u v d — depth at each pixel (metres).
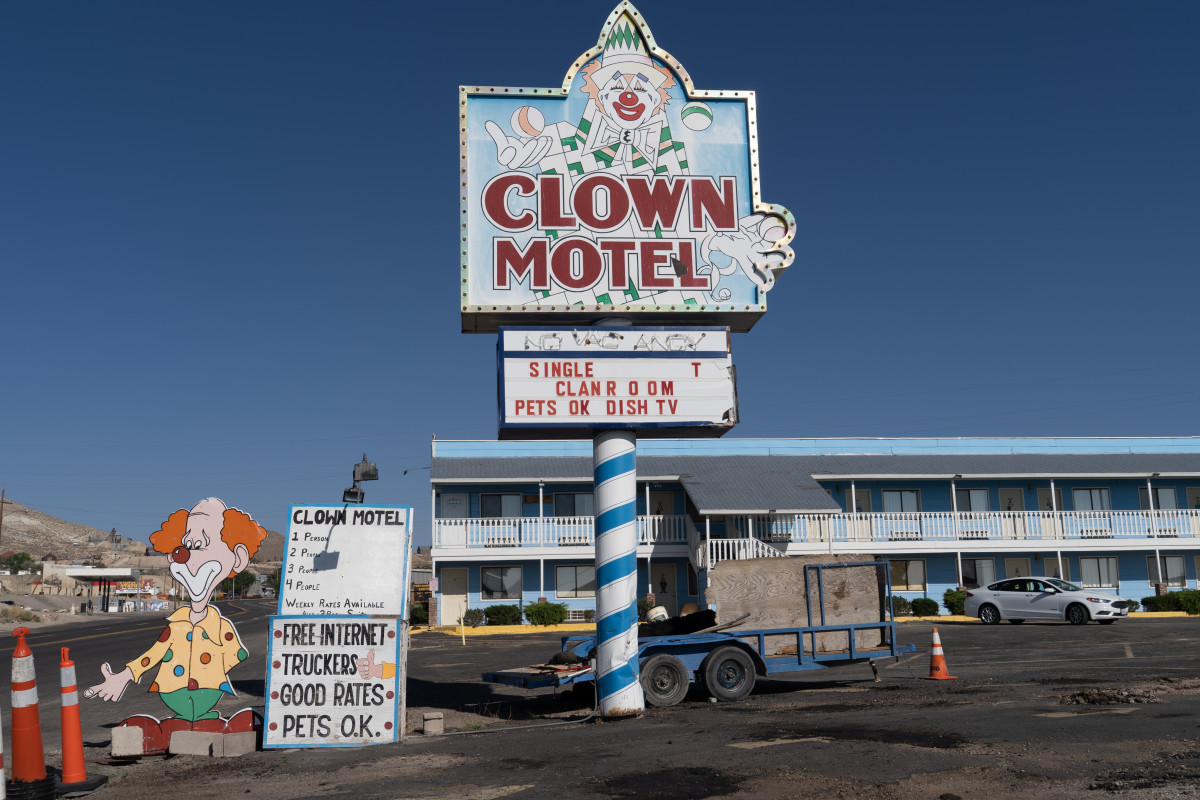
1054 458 39.75
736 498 33.47
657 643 12.12
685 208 12.38
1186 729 8.41
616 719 11.18
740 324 12.63
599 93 12.52
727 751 8.35
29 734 7.02
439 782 7.66
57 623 54.22
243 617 51.31
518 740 9.80
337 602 10.27
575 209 12.23
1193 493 38.75
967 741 8.27
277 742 9.75
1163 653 16.94
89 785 7.79
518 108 12.38
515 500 36.44
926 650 19.25
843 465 38.03
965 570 37.06
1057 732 8.52
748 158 12.59
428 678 17.14
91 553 196.75
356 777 8.10
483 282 11.95
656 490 36.72
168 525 9.99
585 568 35.88
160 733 9.59
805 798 6.52
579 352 11.89
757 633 12.79
